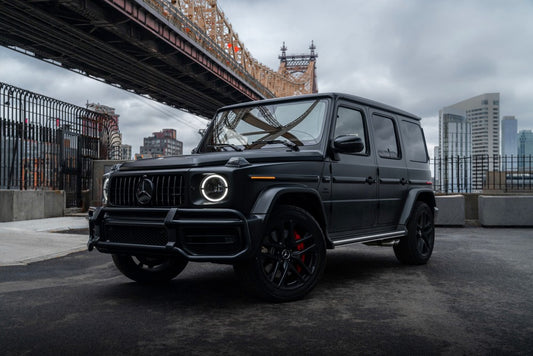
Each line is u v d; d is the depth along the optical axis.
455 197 11.30
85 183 13.72
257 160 3.78
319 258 4.02
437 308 3.67
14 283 4.63
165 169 3.76
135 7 37.50
